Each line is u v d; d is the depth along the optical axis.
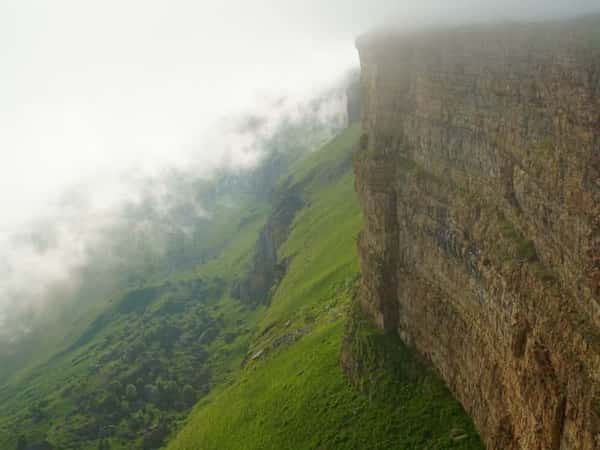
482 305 40.09
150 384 161.62
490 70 39.47
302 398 64.00
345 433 54.38
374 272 57.94
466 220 42.59
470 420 44.50
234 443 69.88
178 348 185.00
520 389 32.66
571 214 28.92
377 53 57.53
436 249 47.88
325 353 69.88
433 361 50.94
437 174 48.69
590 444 25.09
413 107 53.91
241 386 88.00
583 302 27.47
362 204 62.66
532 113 34.00
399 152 56.03
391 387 53.56
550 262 31.33
